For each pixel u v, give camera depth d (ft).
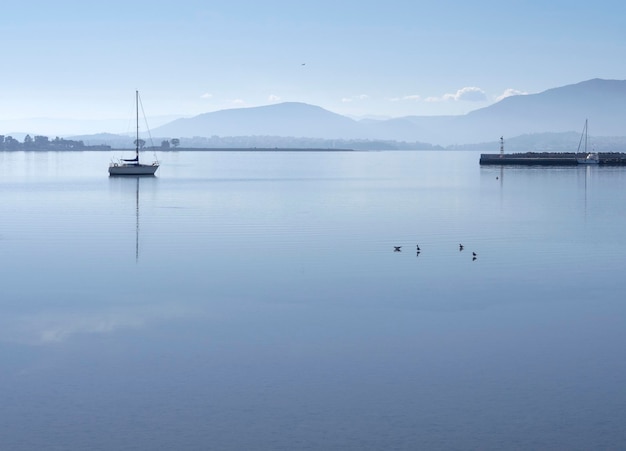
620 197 323.16
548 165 636.89
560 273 150.71
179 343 105.50
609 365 97.04
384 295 132.26
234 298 130.00
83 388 89.25
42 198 321.73
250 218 241.76
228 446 75.46
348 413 82.53
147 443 75.87
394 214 255.91
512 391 88.58
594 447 75.31
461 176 521.24
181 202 302.04
